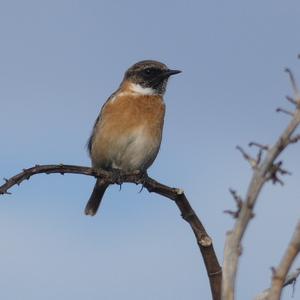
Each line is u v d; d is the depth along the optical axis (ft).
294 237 17.49
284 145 17.89
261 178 17.99
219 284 26.40
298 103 18.06
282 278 17.51
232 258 18.22
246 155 18.33
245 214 18.08
